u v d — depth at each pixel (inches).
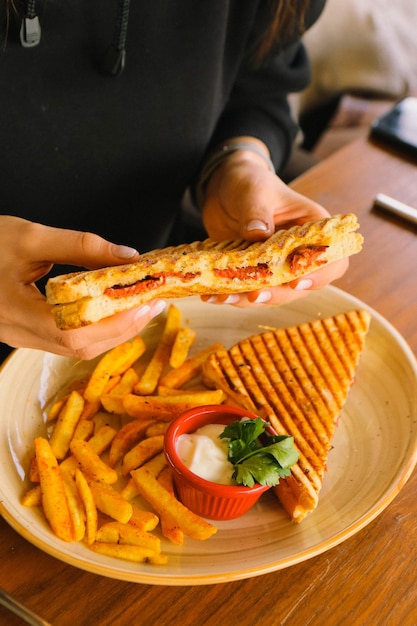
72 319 16.9
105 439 20.1
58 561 17.2
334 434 21.3
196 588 16.9
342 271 21.0
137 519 17.8
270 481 17.9
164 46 25.0
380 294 26.0
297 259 18.6
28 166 24.2
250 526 18.6
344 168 32.3
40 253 17.9
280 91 31.5
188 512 17.8
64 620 16.2
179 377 22.1
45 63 23.0
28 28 21.5
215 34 25.8
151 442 19.6
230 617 16.5
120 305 17.5
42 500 18.0
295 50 31.6
